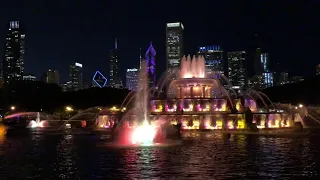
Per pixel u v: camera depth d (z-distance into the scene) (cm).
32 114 11875
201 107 5462
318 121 7938
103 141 3541
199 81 5975
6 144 3341
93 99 13900
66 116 11212
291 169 1828
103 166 1966
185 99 5488
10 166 2011
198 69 6600
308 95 12694
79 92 14275
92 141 3578
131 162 2095
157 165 1980
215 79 6050
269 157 2269
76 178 1655
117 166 1959
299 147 2842
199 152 2544
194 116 5106
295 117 5672
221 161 2109
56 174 1755
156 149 2750
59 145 3197
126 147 2906
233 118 5097
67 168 1922
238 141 3384
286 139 3606
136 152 2570
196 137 3875
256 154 2420
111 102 14012
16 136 4466
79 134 4747
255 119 5094
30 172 1817
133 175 1705
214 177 1641
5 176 1720
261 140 3497
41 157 2384
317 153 2456
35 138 4091
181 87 6072
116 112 5697
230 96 5788
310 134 4266
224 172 1758
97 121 5788
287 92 13225
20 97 13238
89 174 1742
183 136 4022
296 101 12738
